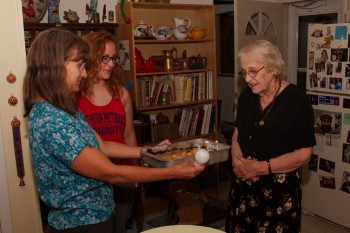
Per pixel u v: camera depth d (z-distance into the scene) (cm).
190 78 359
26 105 121
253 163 176
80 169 117
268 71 167
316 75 308
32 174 226
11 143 219
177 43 378
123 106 196
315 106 310
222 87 548
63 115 115
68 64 116
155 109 359
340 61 288
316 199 322
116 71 194
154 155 167
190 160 161
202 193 316
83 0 318
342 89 289
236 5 383
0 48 209
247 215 187
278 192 176
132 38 316
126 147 178
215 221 316
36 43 116
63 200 122
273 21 427
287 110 171
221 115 548
